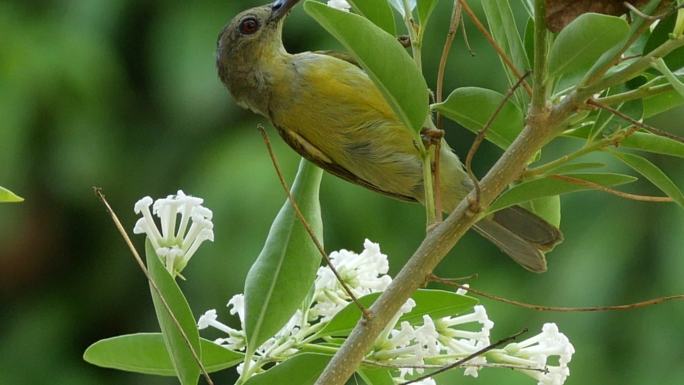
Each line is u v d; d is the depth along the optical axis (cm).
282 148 1355
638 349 1280
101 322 1538
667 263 1294
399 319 491
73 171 1458
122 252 1533
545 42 421
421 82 442
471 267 1373
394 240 1378
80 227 1527
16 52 1429
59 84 1430
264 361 483
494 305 1324
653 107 489
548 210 577
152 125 1475
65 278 1542
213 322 510
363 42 432
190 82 1420
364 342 425
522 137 432
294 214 493
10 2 1455
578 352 1286
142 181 1469
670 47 417
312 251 489
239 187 1323
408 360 464
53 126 1450
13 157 1425
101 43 1463
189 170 1440
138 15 1466
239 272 1316
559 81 464
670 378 1263
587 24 405
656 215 1318
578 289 1304
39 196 1490
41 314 1527
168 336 450
